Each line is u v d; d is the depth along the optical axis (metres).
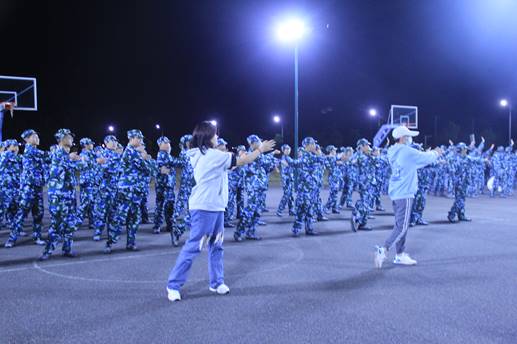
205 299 5.50
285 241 9.27
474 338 4.33
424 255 7.80
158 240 9.48
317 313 5.00
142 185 8.36
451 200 17.44
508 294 5.64
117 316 4.94
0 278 6.50
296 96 19.66
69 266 7.20
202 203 5.47
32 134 8.94
